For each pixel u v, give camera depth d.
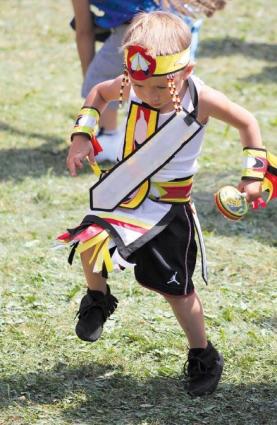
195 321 8.05
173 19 7.59
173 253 7.89
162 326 9.66
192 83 7.80
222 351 9.13
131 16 13.70
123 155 7.93
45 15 24.48
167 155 7.74
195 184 14.39
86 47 14.67
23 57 21.27
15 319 9.72
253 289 10.76
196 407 8.11
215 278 11.02
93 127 8.28
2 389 8.31
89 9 14.45
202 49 22.39
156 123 7.74
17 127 16.72
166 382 8.55
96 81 14.34
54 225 12.51
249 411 8.08
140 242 7.73
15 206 13.15
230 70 20.91
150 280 7.93
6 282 10.62
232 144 16.27
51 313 9.90
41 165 14.97
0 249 11.58
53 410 8.02
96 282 8.27
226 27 24.20
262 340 9.42
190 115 7.67
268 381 8.61
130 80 7.60
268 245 12.09
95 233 7.73
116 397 8.27
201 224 12.73
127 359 8.95
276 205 13.50
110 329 9.55
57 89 19.17
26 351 9.05
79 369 8.73
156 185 7.91
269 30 24.25
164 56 7.38
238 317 9.95
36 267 11.07
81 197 13.62
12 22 23.75
